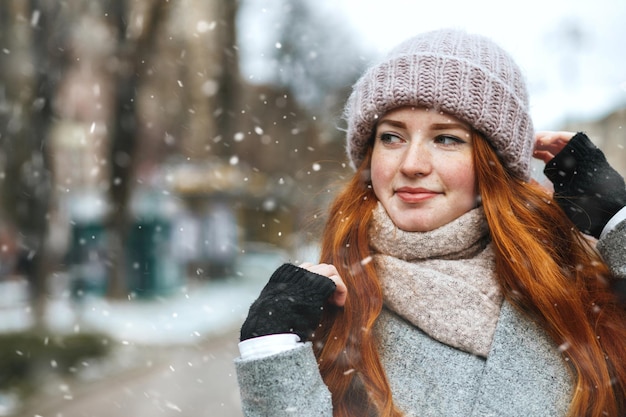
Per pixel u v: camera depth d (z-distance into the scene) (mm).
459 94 1956
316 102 19938
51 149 12211
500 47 2096
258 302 1909
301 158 21859
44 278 12125
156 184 19609
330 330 2020
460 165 1982
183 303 18453
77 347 10125
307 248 2506
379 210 2053
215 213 23344
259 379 1817
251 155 24766
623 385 1970
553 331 1937
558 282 1941
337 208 2164
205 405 8008
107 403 8430
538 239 2008
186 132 21500
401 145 2029
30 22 11008
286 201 21672
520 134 2043
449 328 1951
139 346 12273
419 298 1967
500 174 1997
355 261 2031
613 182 2156
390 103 1998
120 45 13594
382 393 1914
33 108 11578
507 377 1917
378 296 1989
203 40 19719
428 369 1962
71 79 13234
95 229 17062
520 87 2059
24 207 12227
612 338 1996
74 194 18047
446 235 1985
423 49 1999
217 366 10617
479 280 1983
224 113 21031
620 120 11086
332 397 1957
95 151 15469
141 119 15250
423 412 1933
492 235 1964
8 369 8891
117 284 16531
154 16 13953
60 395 8664
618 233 2061
